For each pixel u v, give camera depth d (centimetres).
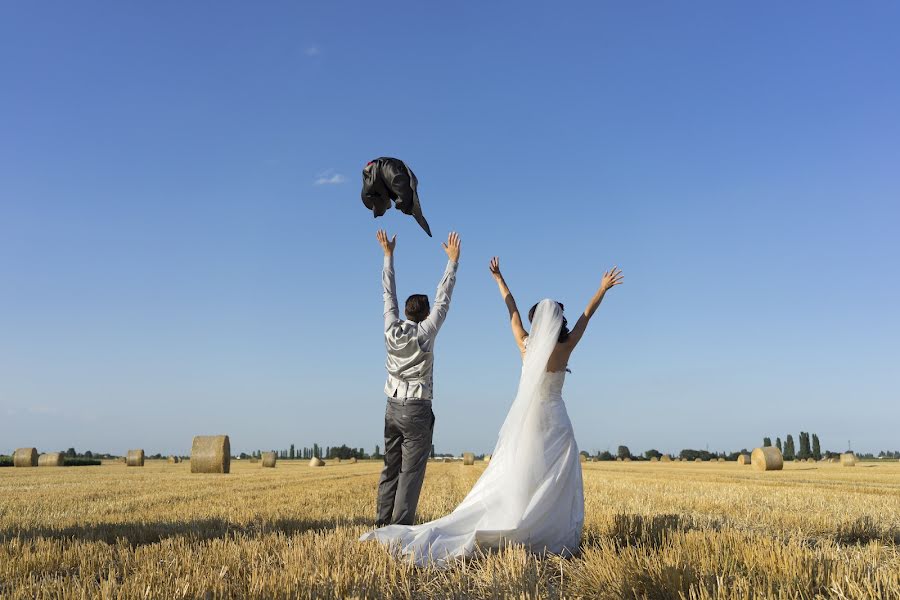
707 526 765
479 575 477
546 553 546
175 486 1917
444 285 665
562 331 592
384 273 692
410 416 639
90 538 742
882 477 2644
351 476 2802
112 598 434
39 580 523
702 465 5525
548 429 573
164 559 560
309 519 930
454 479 2422
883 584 412
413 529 584
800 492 1499
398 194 636
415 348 639
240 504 1235
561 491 563
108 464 6019
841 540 752
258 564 521
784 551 484
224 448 3344
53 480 2361
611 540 567
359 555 528
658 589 423
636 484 1900
